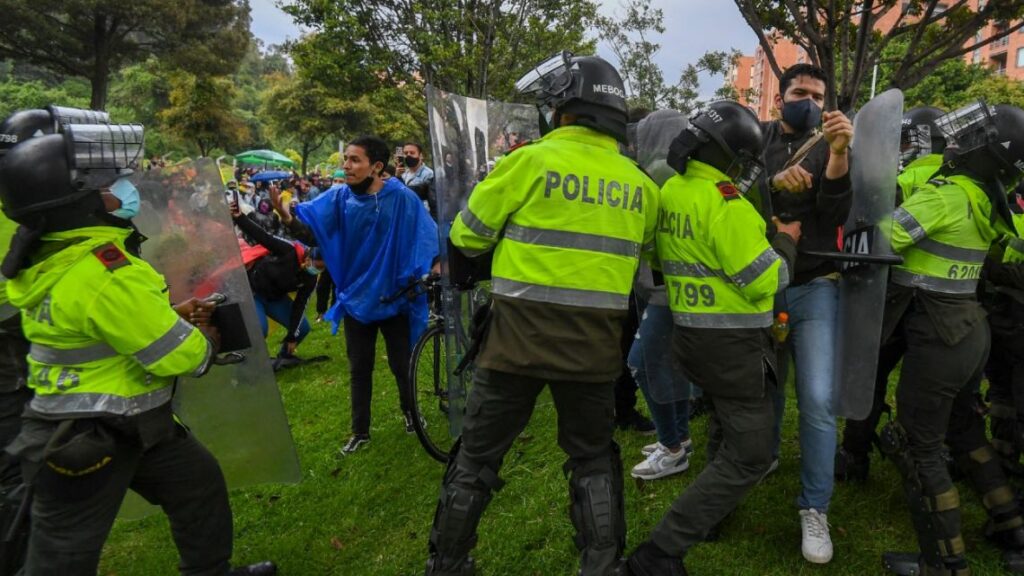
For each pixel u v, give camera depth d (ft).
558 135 6.73
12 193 5.41
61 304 5.58
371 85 39.68
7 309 7.46
